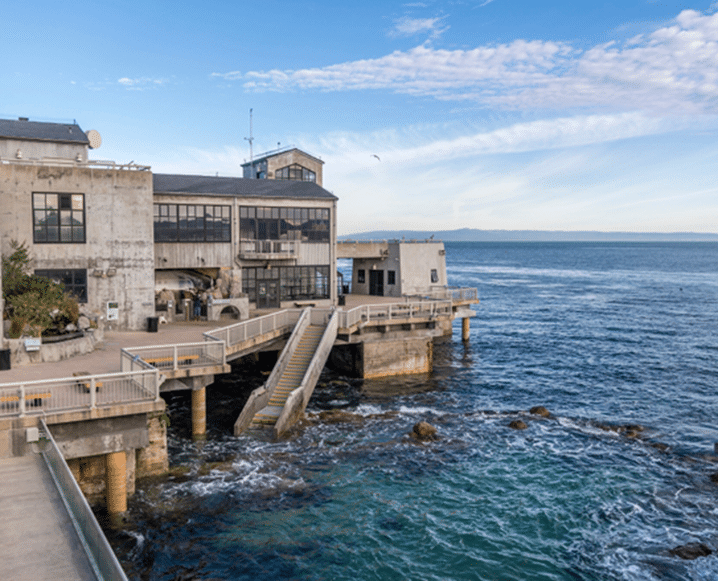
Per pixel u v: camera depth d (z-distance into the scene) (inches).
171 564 593.6
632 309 2925.7
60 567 344.2
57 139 1288.1
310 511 709.3
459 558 617.9
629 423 1066.7
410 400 1204.5
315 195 1590.8
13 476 490.0
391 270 1993.1
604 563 609.0
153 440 760.3
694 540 652.1
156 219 1387.8
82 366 816.3
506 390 1312.7
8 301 893.2
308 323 1243.2
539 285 4456.2
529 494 764.6
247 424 956.0
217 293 1396.4
